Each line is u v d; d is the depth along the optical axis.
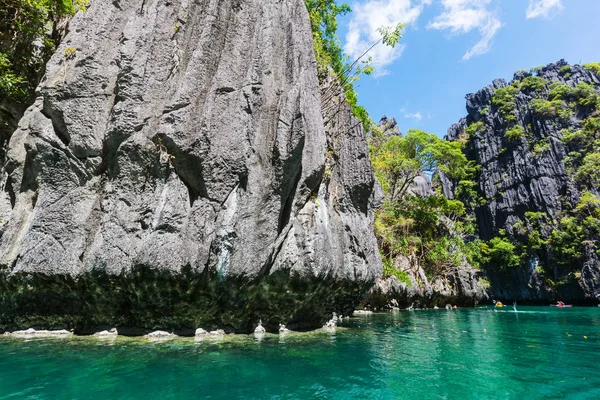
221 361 7.45
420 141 39.53
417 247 34.22
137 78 10.15
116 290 9.28
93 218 9.71
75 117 9.87
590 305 48.12
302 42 14.24
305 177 12.13
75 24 10.65
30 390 5.41
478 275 57.16
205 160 10.25
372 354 9.02
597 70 65.06
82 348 7.96
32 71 12.78
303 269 11.34
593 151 56.41
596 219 49.38
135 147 9.74
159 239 9.24
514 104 67.75
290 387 6.11
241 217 10.45
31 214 9.67
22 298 9.23
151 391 5.57
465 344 11.27
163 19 11.10
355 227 15.39
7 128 12.25
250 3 13.02
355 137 16.58
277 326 11.75
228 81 11.46
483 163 68.50
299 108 11.67
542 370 8.04
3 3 12.61
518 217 59.31
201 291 9.73
